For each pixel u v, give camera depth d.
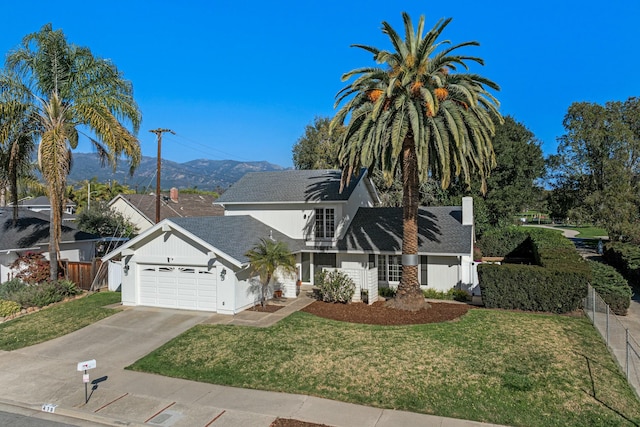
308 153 50.12
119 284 23.28
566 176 45.28
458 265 21.62
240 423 9.40
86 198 57.38
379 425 9.18
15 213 23.36
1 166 21.36
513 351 13.15
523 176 45.00
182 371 12.37
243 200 24.89
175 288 18.91
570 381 11.09
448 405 10.00
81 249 26.86
